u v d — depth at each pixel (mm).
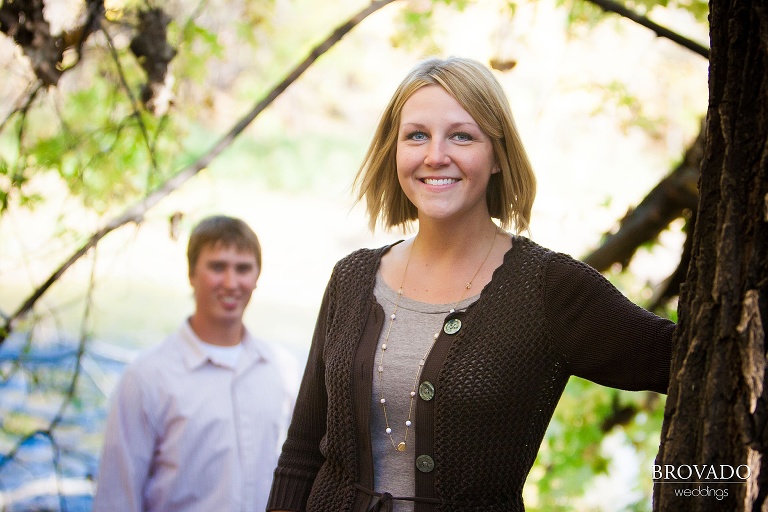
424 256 2512
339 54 7629
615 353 2254
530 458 2365
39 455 5188
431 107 2402
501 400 2273
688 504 1926
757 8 1905
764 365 1852
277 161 13352
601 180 5766
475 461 2285
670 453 1959
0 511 4754
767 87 1899
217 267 3809
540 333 2305
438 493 2307
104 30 3852
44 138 4156
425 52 4797
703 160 2020
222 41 4684
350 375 2424
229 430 3744
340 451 2449
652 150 5809
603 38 4988
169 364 3764
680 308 2053
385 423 2385
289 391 3961
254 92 6922
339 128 12883
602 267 4766
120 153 4289
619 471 6117
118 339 9086
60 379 4371
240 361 3861
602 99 4965
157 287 10492
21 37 3824
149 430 3689
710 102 2004
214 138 8750
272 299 12594
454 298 2426
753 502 1834
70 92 4332
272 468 3838
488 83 2420
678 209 4574
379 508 2346
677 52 5500
